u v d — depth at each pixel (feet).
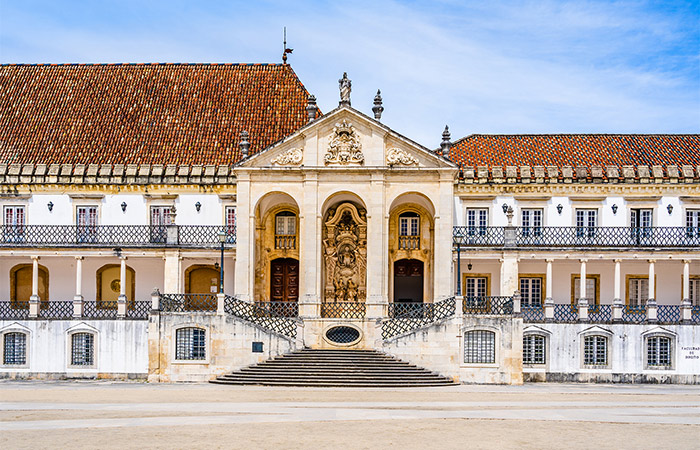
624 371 171.01
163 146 190.29
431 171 171.63
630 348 171.01
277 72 206.39
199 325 160.86
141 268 185.98
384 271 170.19
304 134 172.45
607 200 187.62
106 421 102.99
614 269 187.32
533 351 171.83
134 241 182.70
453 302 163.53
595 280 188.34
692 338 171.32
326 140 172.65
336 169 171.01
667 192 186.39
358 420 104.32
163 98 199.82
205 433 95.30
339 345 166.81
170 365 160.76
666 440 94.84
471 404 122.31
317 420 103.96
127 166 185.26
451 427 100.42
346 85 173.37
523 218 189.06
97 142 191.42
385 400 126.82
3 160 188.14
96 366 169.48
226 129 193.26
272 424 101.09
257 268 184.14
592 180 186.39
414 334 159.53
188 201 185.37
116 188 185.26
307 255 170.50
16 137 192.75
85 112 197.36
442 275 171.32
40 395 133.49
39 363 170.40
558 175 187.01
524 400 129.18
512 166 190.29
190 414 109.19
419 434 95.96
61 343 170.50
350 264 183.42
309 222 170.81
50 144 191.11
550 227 186.19
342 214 183.32
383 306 168.86
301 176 172.76
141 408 115.14
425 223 186.39
